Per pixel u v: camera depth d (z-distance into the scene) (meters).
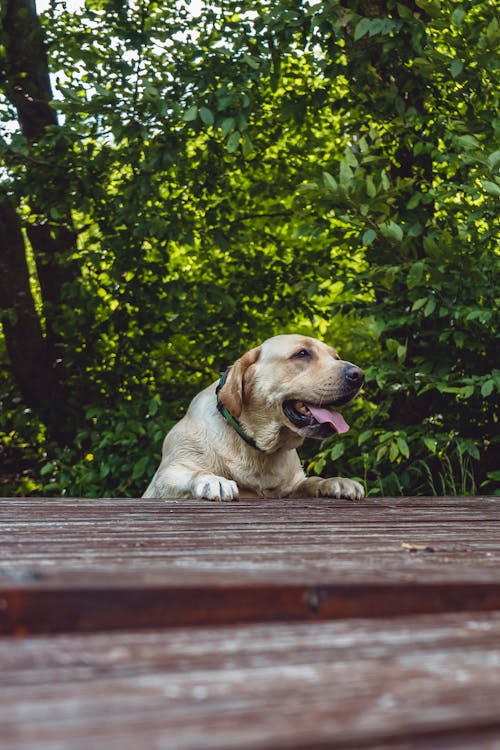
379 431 5.43
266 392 3.87
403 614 1.22
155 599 1.10
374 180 5.56
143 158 6.19
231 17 6.56
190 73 5.79
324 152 7.17
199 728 0.72
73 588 1.06
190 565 1.54
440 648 1.00
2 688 0.82
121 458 6.21
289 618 1.16
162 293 6.66
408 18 5.19
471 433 5.90
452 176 6.04
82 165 6.25
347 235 6.01
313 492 4.01
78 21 7.06
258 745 0.68
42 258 7.11
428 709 0.78
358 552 1.85
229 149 5.36
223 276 7.06
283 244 7.27
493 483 5.92
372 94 5.89
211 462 3.97
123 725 0.72
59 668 0.89
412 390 5.73
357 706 0.78
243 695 0.80
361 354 6.53
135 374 7.08
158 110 5.61
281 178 7.07
